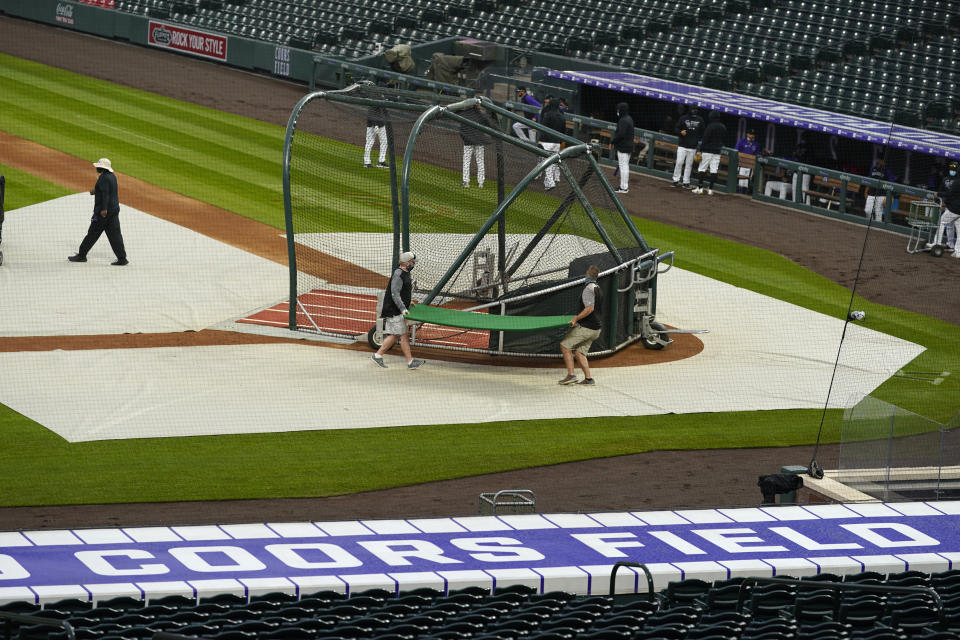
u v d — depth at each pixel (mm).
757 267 36875
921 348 27891
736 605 16156
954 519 19906
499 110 29734
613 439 24203
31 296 30422
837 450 24094
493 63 53531
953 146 38594
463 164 37469
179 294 31391
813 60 51031
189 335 28672
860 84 48531
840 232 40938
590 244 31000
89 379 25609
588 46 54531
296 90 57031
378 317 28172
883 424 20875
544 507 20969
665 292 34312
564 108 48406
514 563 17781
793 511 20141
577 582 17391
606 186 29734
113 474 21344
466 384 26781
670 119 48656
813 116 43812
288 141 28000
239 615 14625
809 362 29266
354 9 62656
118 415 23906
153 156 44594
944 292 31375
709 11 55844
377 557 17797
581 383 27141
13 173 41312
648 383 27484
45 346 27312
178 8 65312
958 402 24484
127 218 37625
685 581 16781
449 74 52531
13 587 16219
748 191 45031
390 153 28859
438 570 17406
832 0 53906
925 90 47656
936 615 15156
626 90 47344
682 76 51625
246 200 40031
